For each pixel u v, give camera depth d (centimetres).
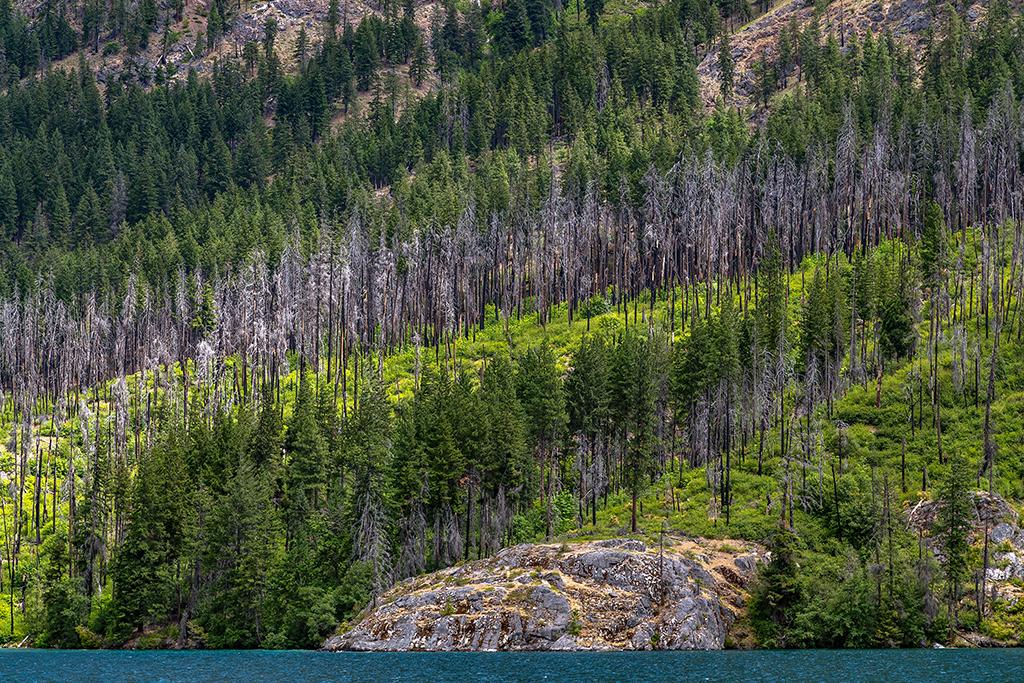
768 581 8088
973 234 13625
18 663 8112
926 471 9181
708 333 10406
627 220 14600
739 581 8344
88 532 10088
